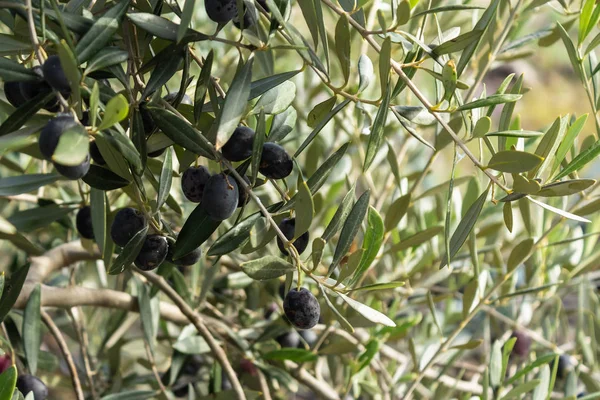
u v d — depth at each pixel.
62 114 0.69
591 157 0.80
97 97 0.68
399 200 1.00
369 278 1.19
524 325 1.28
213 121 0.80
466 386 1.23
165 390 1.09
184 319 1.13
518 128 0.94
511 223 0.80
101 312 1.40
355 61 1.24
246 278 1.18
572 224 1.25
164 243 0.79
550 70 3.07
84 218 0.91
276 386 1.21
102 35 0.72
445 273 1.20
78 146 0.67
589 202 1.01
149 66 0.77
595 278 1.37
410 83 0.78
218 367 1.09
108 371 1.31
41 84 0.73
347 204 0.78
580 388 1.27
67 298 1.05
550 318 1.42
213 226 0.78
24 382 0.91
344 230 0.78
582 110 2.96
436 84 0.89
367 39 0.78
